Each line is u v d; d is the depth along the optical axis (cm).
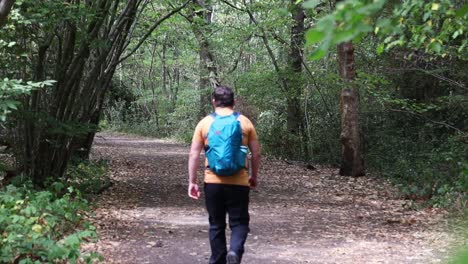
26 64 884
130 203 1030
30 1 789
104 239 694
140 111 4266
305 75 1841
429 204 1009
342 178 1518
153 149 2633
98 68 1041
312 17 1761
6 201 633
